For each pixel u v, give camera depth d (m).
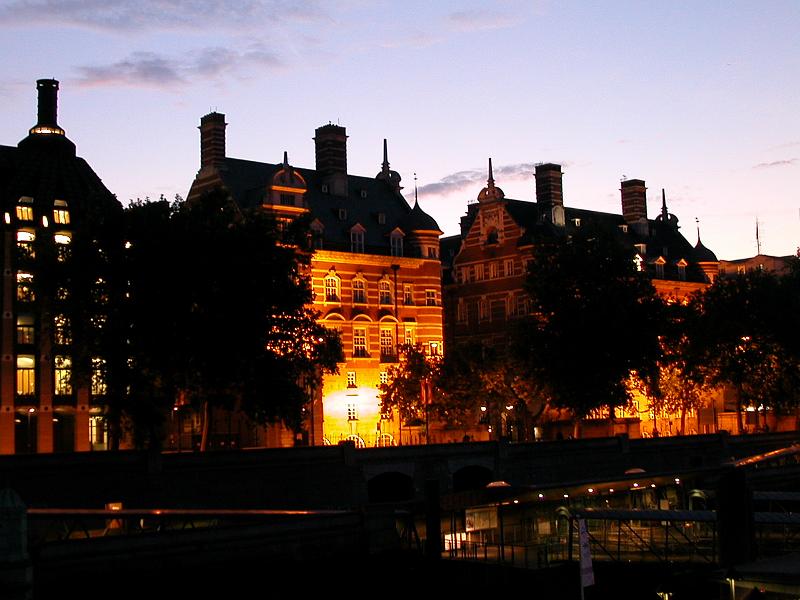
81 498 58.31
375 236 100.56
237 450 64.69
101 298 65.19
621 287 90.69
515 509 60.41
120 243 65.56
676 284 125.69
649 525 55.91
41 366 75.81
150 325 63.91
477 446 77.62
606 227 95.31
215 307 65.44
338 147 101.44
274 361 67.38
